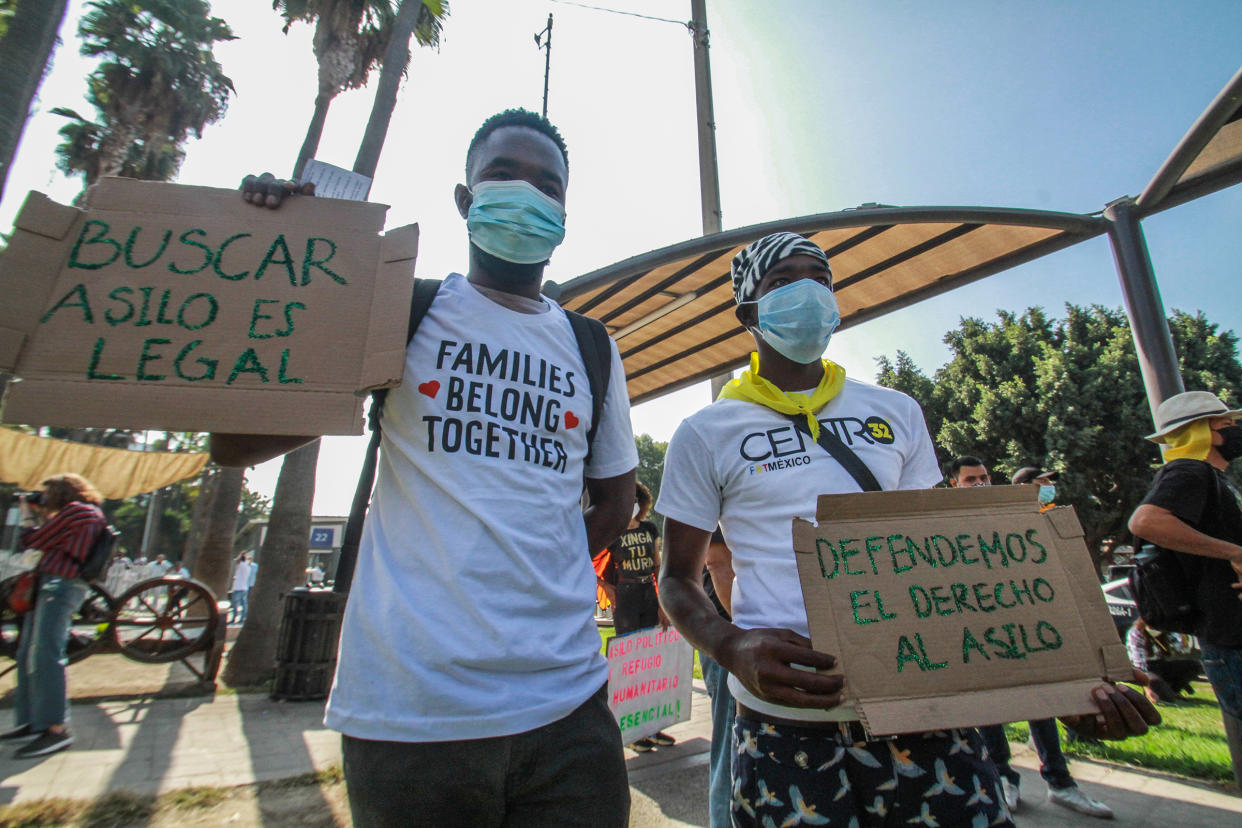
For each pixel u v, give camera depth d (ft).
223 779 12.10
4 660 22.00
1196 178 13.82
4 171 11.05
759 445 5.48
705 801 11.63
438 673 3.90
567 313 5.70
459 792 3.82
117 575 61.11
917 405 6.07
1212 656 8.93
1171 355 13.98
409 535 4.28
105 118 62.80
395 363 4.23
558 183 5.65
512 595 4.20
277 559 22.75
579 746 4.22
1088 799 11.32
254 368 4.26
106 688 19.86
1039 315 80.89
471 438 4.48
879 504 4.54
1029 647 4.27
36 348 4.09
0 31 11.60
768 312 5.89
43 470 39.27
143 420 4.02
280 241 4.71
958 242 14.73
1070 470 68.54
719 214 21.49
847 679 4.06
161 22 62.23
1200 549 8.55
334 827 10.09
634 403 23.61
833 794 4.47
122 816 10.25
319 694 18.88
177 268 4.50
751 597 5.10
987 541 4.58
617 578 15.79
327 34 40.42
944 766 4.56
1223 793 12.12
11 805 10.49
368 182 5.41
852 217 13.15
